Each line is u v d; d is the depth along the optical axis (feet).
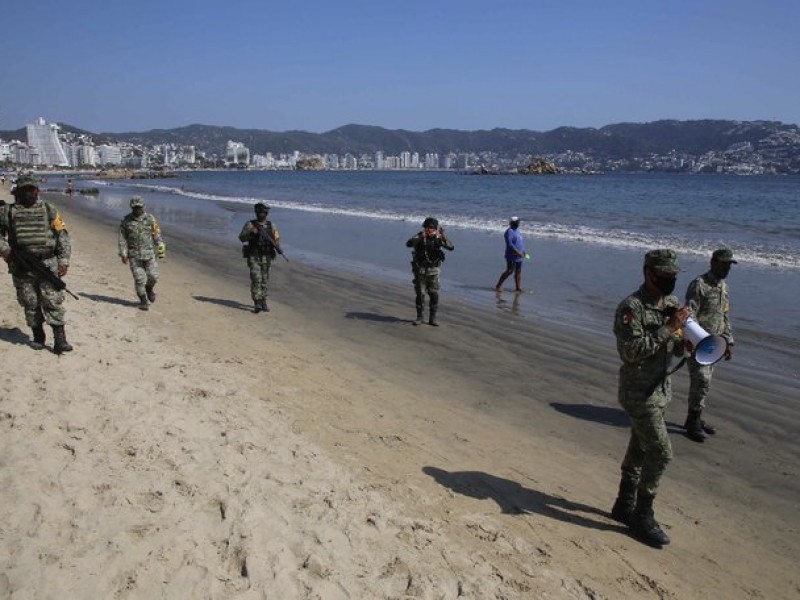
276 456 16.96
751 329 36.14
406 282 49.98
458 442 20.63
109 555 11.78
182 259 60.23
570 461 19.92
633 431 15.67
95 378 21.12
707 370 21.62
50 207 23.32
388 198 181.37
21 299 23.36
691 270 54.54
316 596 11.41
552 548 14.61
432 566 12.94
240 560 12.13
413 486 16.75
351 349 31.48
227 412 19.86
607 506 17.11
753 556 15.33
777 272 53.78
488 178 528.22
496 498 16.80
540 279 51.37
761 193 216.13
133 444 16.30
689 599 13.39
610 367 29.58
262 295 38.40
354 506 14.83
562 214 118.01
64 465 14.78
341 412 22.08
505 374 28.40
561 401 25.29
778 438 22.29
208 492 14.34
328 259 61.41
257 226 37.83
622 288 47.44
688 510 17.43
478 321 37.78
